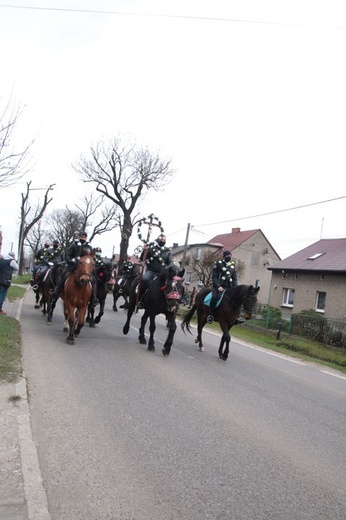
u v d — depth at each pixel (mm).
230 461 4770
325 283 30438
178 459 4688
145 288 11039
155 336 13352
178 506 3783
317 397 8344
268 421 6312
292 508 3939
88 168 38188
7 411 5387
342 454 5391
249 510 3830
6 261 13086
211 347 13000
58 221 70625
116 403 6309
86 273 9781
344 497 4250
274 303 34719
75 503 3688
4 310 14797
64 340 10578
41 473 4117
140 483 4109
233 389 7945
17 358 7938
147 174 37688
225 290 10930
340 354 17203
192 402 6758
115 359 9148
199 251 53656
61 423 5352
